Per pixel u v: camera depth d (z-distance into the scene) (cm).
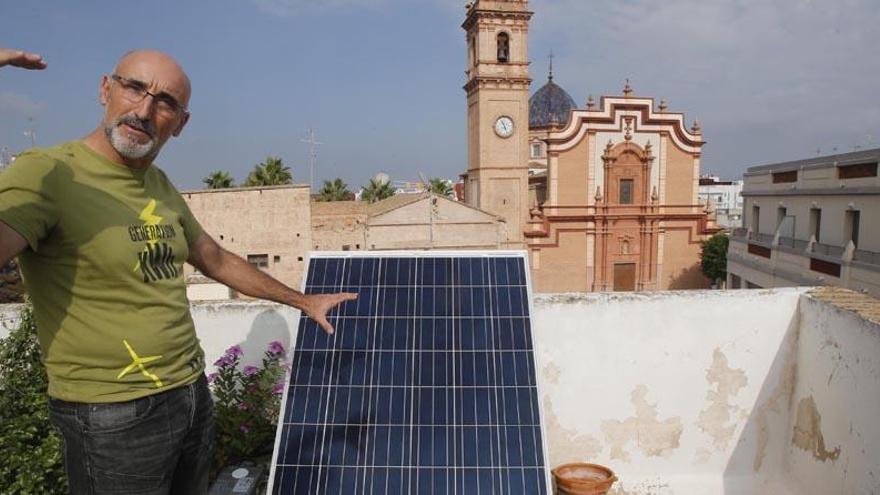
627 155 3478
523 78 3919
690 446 597
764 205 2752
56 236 236
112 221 245
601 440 594
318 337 425
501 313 439
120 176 252
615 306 578
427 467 366
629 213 3497
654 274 3550
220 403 530
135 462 260
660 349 584
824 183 2180
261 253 2803
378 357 415
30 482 414
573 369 583
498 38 3944
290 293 350
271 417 537
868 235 1905
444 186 5462
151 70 244
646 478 596
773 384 592
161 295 262
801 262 2191
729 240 3098
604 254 3497
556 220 3444
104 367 249
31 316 480
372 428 382
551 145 3406
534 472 364
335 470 367
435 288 455
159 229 264
